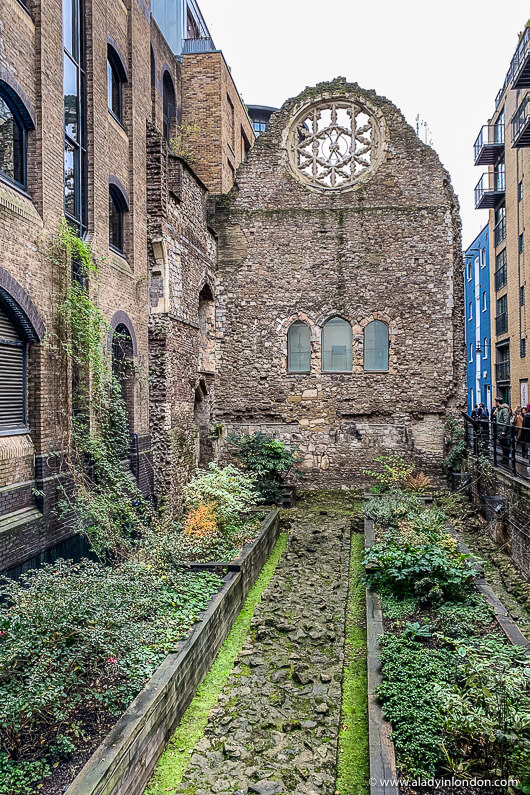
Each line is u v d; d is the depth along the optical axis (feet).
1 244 21.17
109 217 32.89
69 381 25.94
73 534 26.12
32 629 15.66
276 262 52.21
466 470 48.21
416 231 51.16
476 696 15.43
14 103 23.11
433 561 25.75
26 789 13.05
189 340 43.37
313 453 52.24
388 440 51.72
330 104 52.49
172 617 22.29
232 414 52.75
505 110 82.17
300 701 20.51
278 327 52.24
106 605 17.83
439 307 51.11
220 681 21.86
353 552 37.88
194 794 15.58
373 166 52.19
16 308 22.40
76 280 27.09
